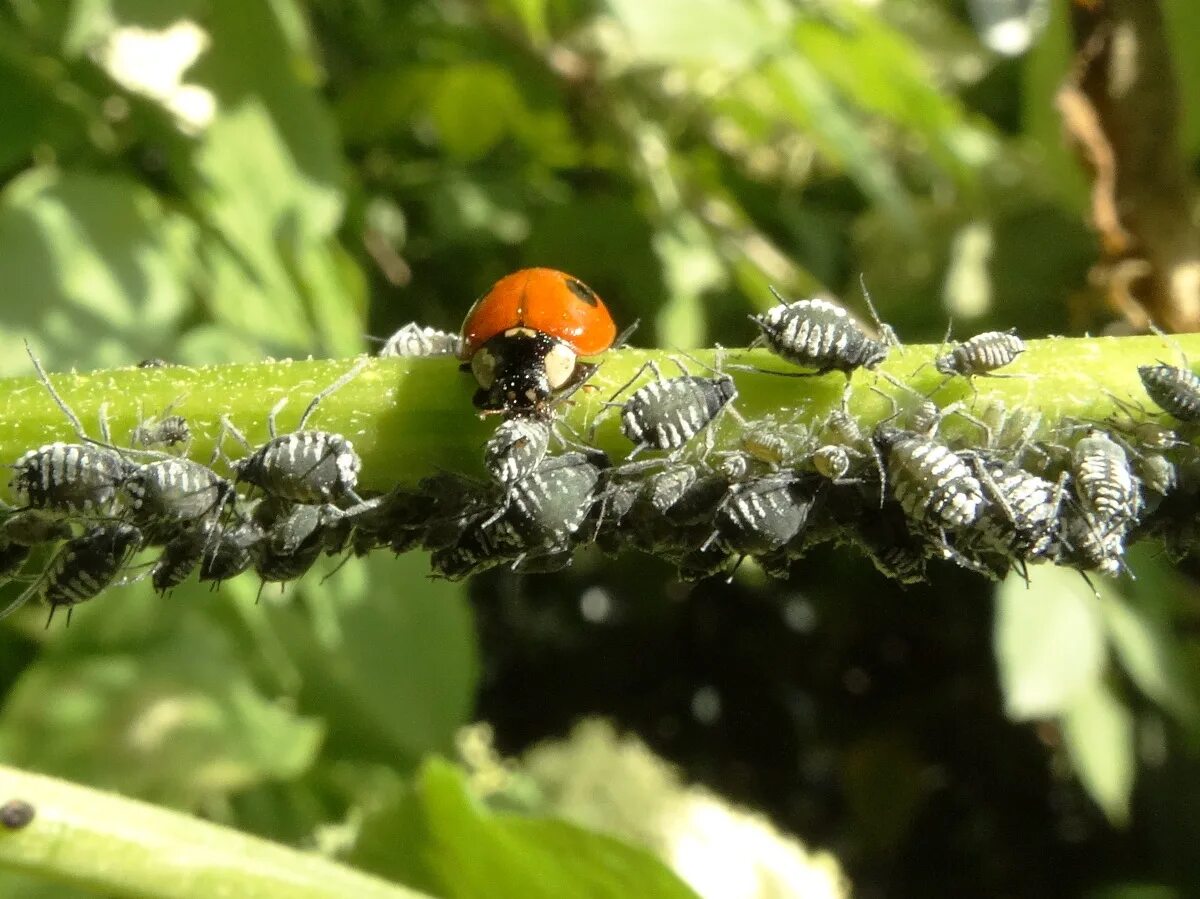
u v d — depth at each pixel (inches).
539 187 3.2
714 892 2.6
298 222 2.0
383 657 2.1
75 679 1.9
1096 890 3.3
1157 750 3.0
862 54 2.5
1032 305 3.0
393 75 3.0
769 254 3.0
